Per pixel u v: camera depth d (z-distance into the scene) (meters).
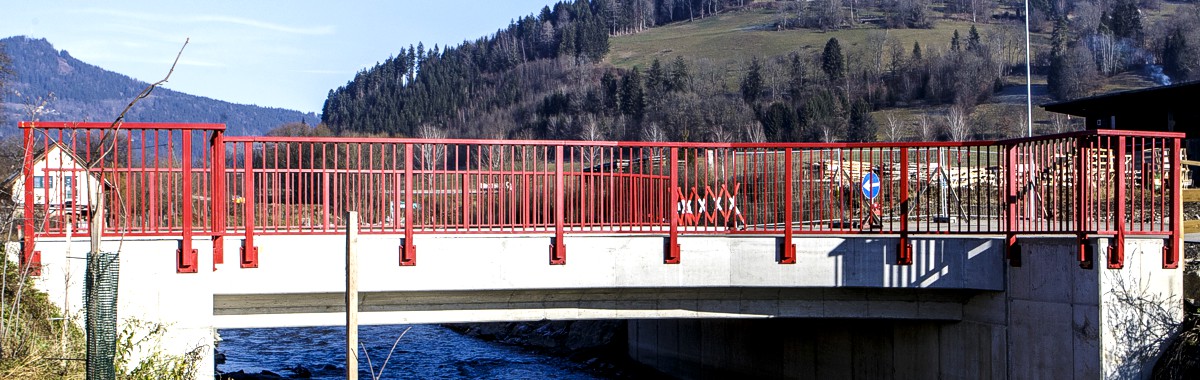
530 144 13.21
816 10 185.75
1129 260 12.76
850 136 105.12
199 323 12.14
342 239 12.59
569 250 13.35
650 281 13.62
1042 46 150.50
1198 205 21.73
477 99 163.38
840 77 137.00
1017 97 120.25
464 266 12.96
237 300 12.95
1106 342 12.45
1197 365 12.46
